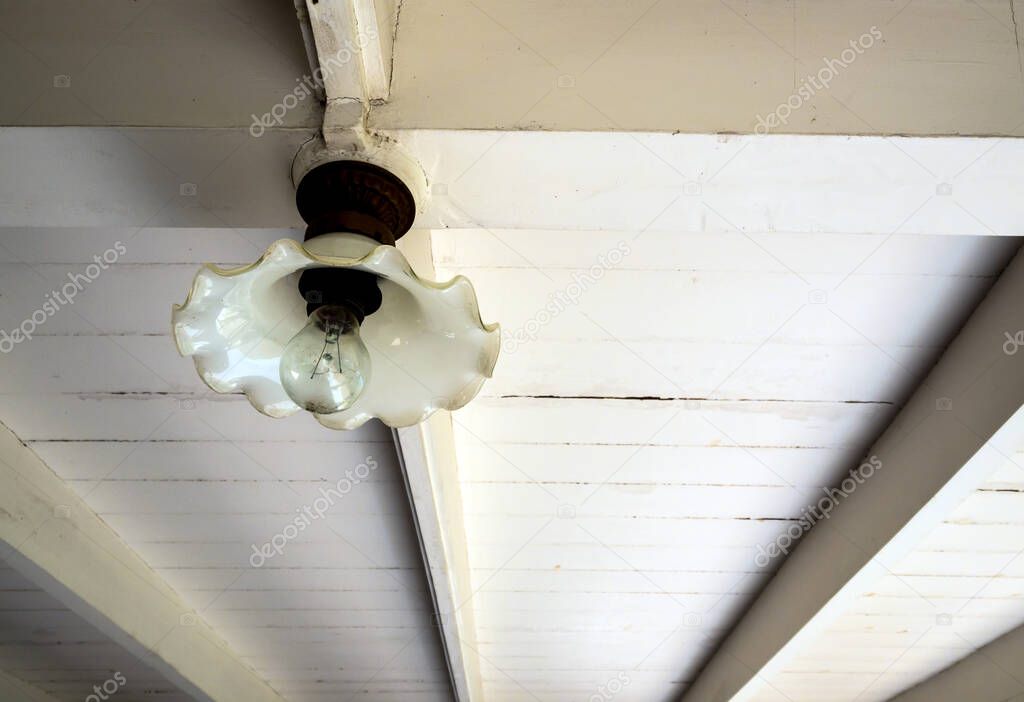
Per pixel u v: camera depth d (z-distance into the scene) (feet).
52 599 7.84
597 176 3.08
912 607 7.98
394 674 9.51
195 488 6.20
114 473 6.00
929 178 3.05
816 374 5.12
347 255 2.73
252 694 9.23
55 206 3.26
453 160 3.02
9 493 5.49
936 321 4.72
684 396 5.30
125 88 3.00
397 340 3.12
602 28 3.11
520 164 3.03
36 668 9.38
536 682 9.80
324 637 8.66
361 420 3.26
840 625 8.41
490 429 5.64
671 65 3.04
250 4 3.13
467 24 3.11
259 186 3.15
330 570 7.43
